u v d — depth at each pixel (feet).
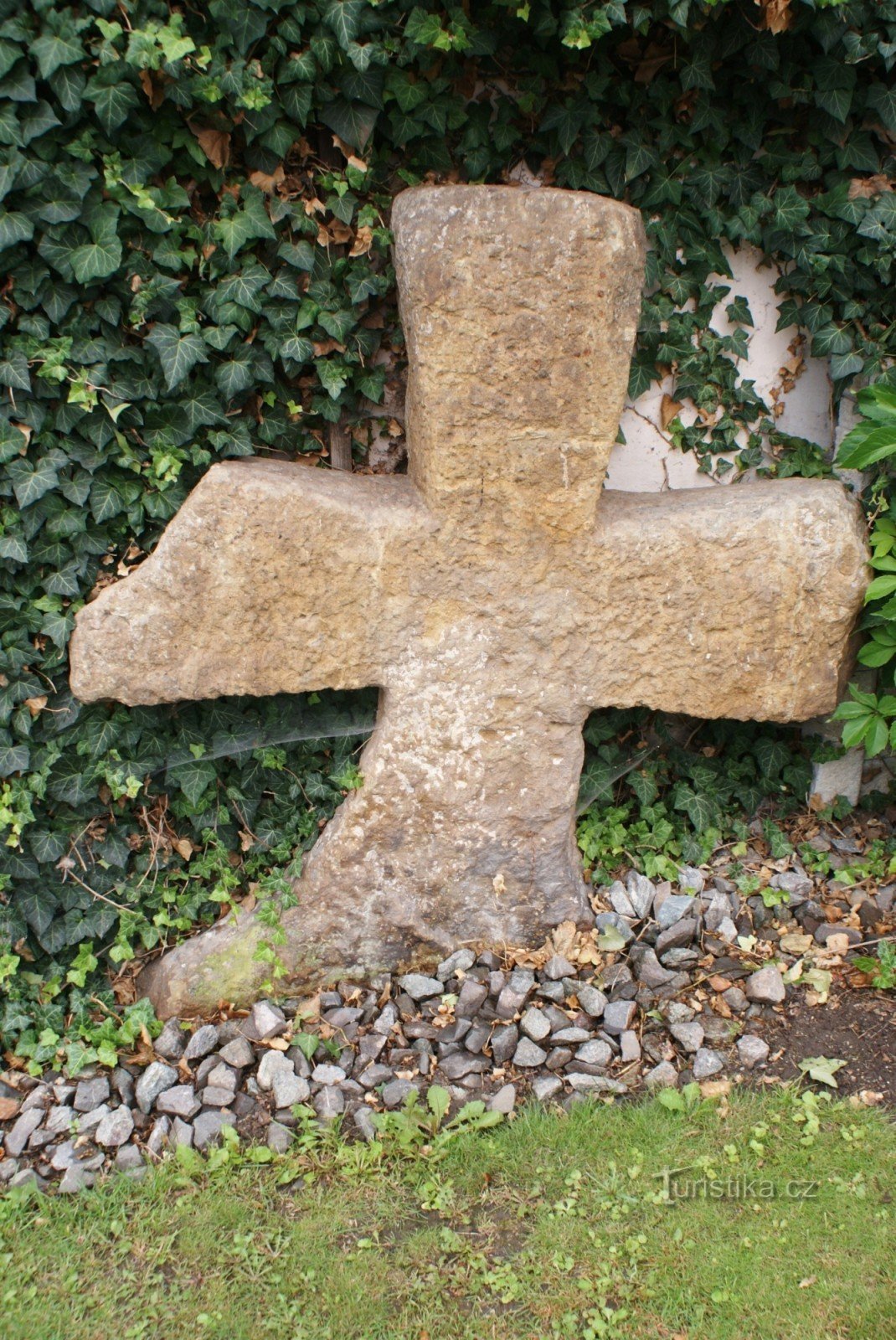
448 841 11.23
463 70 10.58
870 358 11.80
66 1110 9.94
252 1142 9.74
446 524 10.43
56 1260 8.74
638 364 12.11
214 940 11.24
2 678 10.37
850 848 12.89
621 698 11.33
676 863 12.50
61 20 8.62
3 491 9.96
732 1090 10.12
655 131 11.16
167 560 10.02
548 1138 9.68
